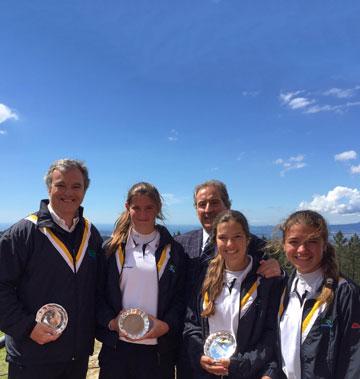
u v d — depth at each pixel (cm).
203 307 341
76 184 359
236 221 336
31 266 344
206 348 324
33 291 343
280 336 311
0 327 334
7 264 338
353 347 277
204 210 411
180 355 373
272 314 325
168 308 373
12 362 340
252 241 380
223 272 342
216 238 345
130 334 346
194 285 368
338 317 288
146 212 372
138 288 366
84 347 359
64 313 338
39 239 347
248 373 307
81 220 380
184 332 349
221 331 326
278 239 337
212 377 325
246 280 336
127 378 358
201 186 421
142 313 349
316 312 296
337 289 295
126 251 379
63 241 356
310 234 307
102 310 368
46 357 337
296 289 316
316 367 285
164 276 370
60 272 348
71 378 358
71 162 365
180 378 369
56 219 361
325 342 287
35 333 328
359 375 269
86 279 364
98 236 397
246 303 327
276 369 305
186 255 404
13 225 357
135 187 376
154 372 360
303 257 308
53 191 356
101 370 365
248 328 323
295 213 323
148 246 379
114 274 371
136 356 356
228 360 311
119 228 389
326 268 307
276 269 338
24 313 333
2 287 335
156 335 350
